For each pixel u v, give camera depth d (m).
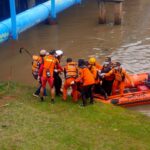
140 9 37.88
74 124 14.65
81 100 17.17
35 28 31.94
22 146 12.86
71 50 26.97
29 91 18.00
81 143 13.27
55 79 17.08
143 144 13.55
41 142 13.16
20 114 15.13
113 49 27.09
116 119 15.41
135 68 23.52
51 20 32.50
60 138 13.49
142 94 18.66
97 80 16.92
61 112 15.74
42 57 16.73
